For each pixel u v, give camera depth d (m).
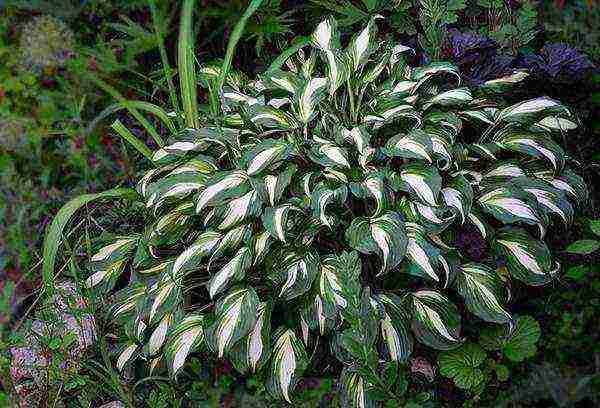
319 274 2.25
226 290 2.28
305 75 2.81
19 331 2.62
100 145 3.12
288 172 2.34
